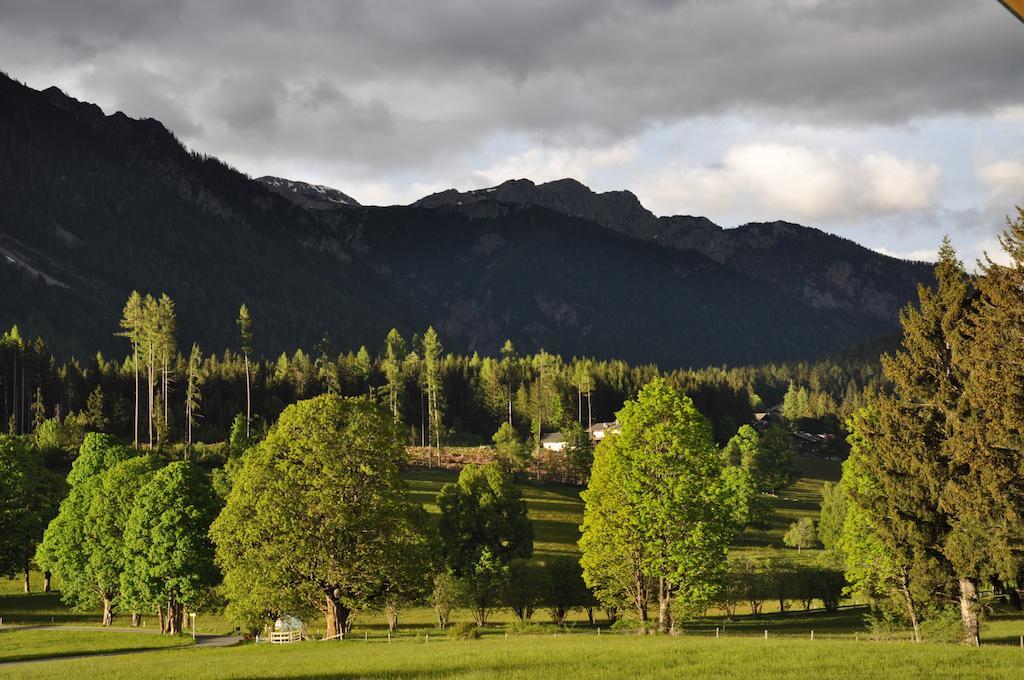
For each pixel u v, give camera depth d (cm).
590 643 4597
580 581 7781
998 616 6391
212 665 4328
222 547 5644
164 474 7056
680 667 3675
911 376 4712
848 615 7675
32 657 5784
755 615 8138
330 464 5538
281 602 5459
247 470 5703
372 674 3816
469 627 5678
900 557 4678
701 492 5253
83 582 7662
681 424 5312
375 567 5500
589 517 5431
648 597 5891
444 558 8381
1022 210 4075
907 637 5144
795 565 8812
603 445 5512
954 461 4453
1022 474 4119
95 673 4206
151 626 7838
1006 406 3981
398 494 5784
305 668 4059
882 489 5025
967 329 4341
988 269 4159
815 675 3409
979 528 4300
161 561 6875
